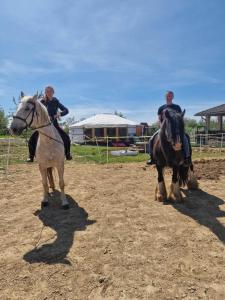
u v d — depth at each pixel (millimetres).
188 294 3848
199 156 17828
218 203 7305
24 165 13734
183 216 6426
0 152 19641
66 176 10570
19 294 3904
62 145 6746
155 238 5391
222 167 11844
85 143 32062
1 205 7359
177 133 6273
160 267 4457
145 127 39344
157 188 7672
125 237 5441
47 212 6777
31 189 8812
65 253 4895
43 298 3822
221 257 4734
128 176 10469
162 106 7465
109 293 3895
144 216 6441
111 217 6402
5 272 4395
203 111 34344
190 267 4453
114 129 38344
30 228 5934
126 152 19234
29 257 4805
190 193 8180
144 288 3977
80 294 3887
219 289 3949
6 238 5504
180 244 5156
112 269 4414
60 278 4223
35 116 6039
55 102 7223
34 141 7262
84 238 5422
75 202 7426
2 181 9953
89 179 10008
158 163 7285
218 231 5672
